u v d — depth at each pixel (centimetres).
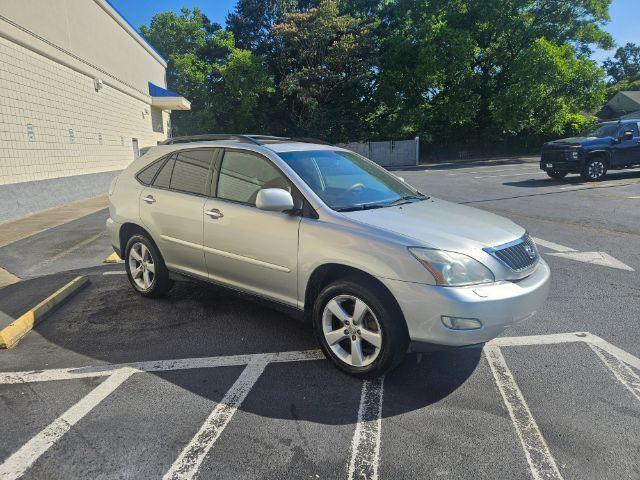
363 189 418
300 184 382
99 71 1586
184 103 2366
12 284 591
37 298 533
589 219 923
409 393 331
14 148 1061
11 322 469
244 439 281
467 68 3038
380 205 395
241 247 408
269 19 3825
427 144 3391
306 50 3222
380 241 329
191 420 301
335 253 345
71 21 1379
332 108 3403
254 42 3850
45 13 1217
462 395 328
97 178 1548
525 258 350
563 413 304
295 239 370
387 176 477
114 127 1750
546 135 3288
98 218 1062
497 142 3381
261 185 408
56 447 274
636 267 611
